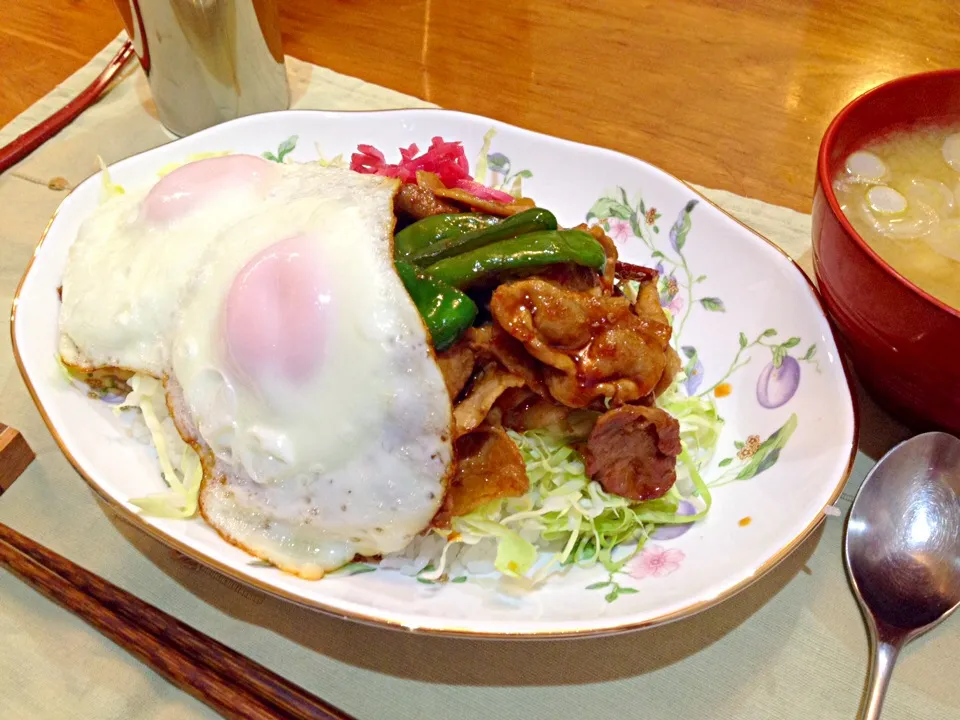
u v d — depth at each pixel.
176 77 0.37
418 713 0.22
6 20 0.44
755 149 0.37
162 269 0.26
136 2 0.34
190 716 0.22
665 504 0.26
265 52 0.38
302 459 0.23
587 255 0.25
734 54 0.41
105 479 0.24
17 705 0.22
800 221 0.33
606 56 0.41
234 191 0.27
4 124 0.40
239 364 0.23
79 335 0.27
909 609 0.23
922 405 0.25
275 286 0.23
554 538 0.26
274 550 0.23
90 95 0.40
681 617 0.21
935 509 0.25
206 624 0.24
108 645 0.23
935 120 0.28
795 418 0.26
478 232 0.26
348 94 0.40
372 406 0.23
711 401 0.28
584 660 0.23
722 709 0.22
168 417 0.27
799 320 0.27
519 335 0.24
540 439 0.26
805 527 0.23
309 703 0.22
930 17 0.42
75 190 0.31
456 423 0.24
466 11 0.44
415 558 0.25
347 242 0.23
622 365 0.24
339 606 0.22
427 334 0.23
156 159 0.33
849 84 0.39
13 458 0.27
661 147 0.37
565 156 0.33
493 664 0.23
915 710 0.22
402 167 0.33
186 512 0.24
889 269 0.22
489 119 0.34
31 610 0.24
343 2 0.45
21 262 0.33
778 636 0.23
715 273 0.30
